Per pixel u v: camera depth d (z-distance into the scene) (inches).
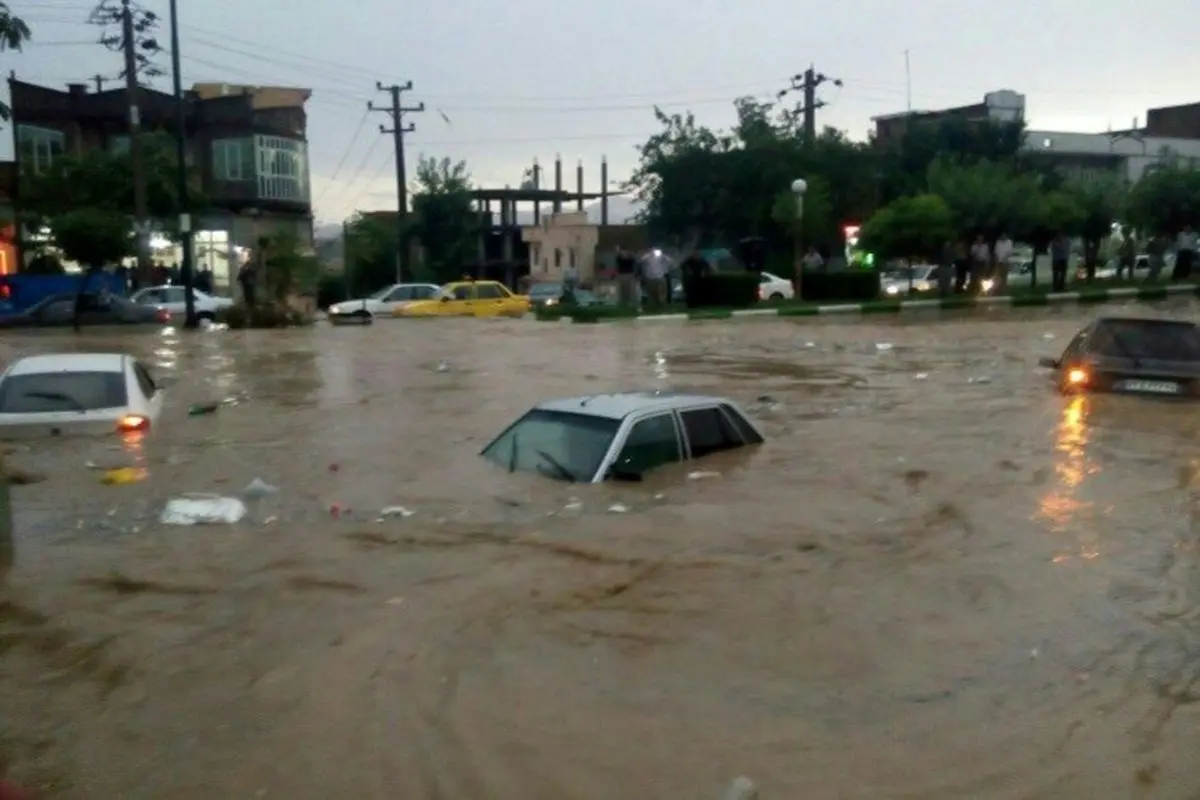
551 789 180.4
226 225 1995.6
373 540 316.5
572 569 288.4
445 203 2444.6
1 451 442.3
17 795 176.4
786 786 180.7
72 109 1950.1
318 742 196.2
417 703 210.8
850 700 212.1
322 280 2106.3
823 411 560.7
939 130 2105.1
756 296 1332.4
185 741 197.5
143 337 1109.7
